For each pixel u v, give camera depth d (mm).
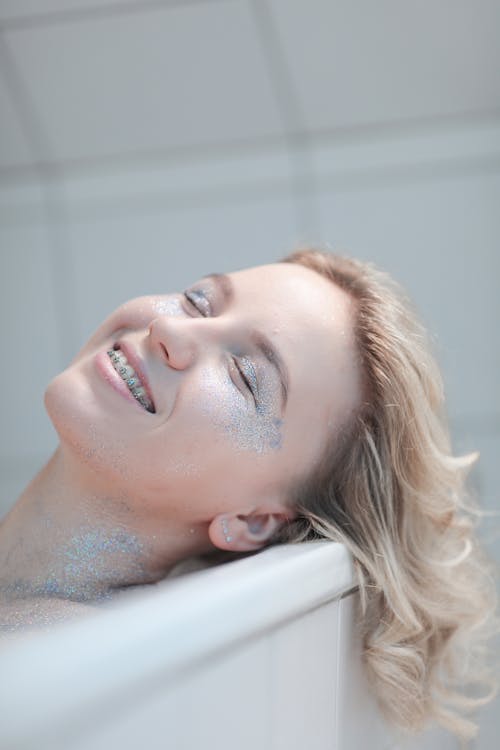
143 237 2279
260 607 705
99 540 1101
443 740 1256
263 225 2219
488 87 2016
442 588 1141
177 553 1146
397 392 1142
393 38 1956
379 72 2023
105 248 2303
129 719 536
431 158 2113
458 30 1924
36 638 535
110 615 573
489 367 2109
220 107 2123
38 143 2225
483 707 1297
